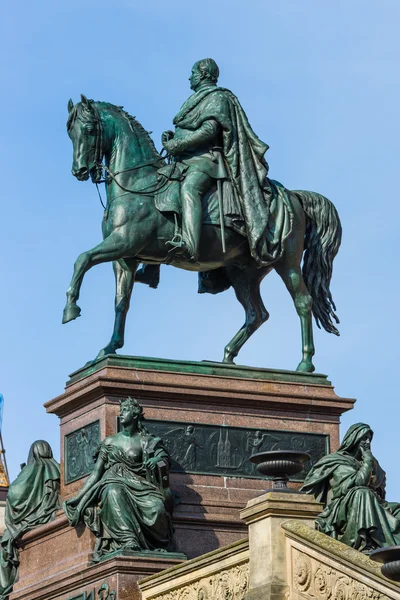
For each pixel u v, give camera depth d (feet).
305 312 117.19
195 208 113.39
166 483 106.32
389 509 109.50
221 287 120.26
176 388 111.04
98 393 109.81
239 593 93.81
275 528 90.94
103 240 112.88
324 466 109.19
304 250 119.44
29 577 111.45
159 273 118.21
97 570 103.30
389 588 85.76
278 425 113.70
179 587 98.22
